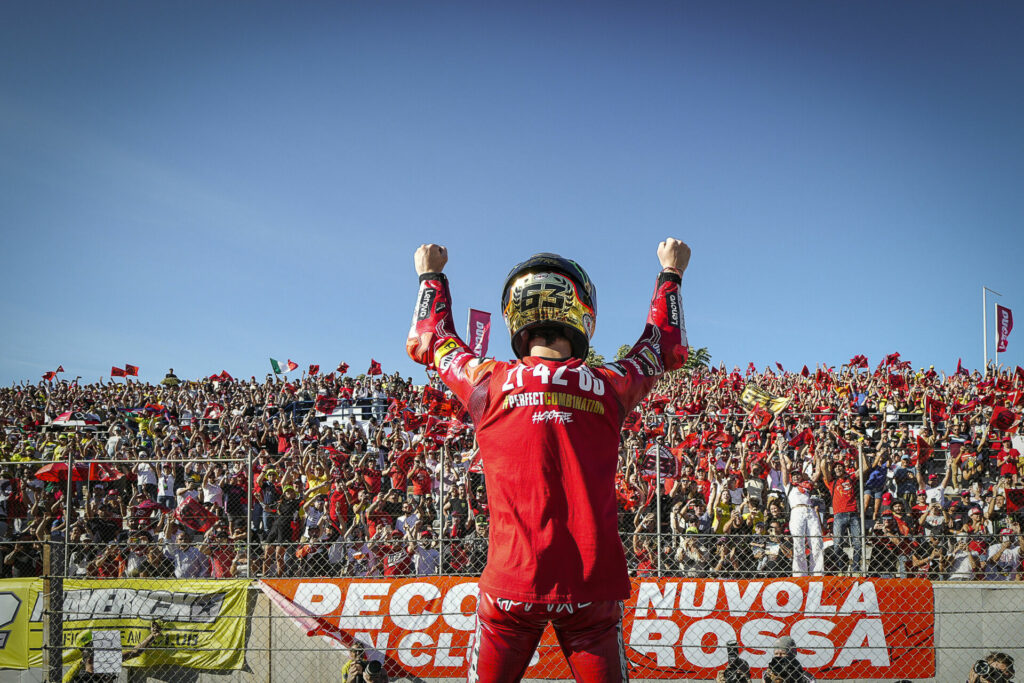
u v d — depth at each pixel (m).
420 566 9.98
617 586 2.06
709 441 14.27
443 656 8.97
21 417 25.58
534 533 2.06
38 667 9.08
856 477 10.52
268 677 8.95
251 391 28.50
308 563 10.09
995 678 7.29
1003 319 28.33
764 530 10.22
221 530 10.22
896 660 8.64
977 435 14.74
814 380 26.36
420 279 2.60
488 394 2.22
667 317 2.48
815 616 8.73
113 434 18.86
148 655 9.11
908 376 27.05
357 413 23.02
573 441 2.12
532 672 8.55
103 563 10.01
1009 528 10.43
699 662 8.73
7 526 11.39
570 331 2.31
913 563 9.73
